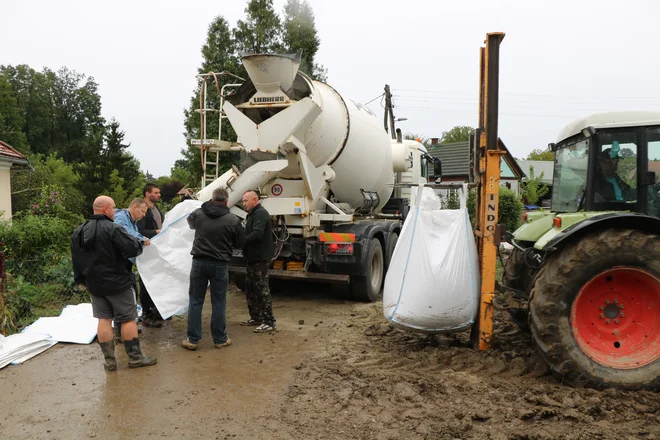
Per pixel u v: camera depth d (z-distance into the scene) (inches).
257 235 217.9
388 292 185.3
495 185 177.3
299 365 175.3
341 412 136.8
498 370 163.0
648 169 165.6
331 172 280.1
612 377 146.0
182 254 219.1
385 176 343.0
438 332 179.2
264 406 141.3
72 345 200.5
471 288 177.9
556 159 213.8
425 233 180.5
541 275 154.2
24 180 593.9
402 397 144.7
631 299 155.3
